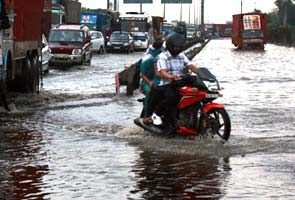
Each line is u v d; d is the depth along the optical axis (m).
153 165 9.78
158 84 12.66
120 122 14.56
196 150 10.98
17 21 18.08
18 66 19.61
